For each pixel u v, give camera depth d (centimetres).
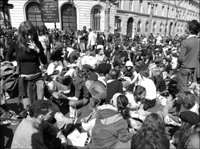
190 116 208
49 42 782
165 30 4528
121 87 347
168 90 464
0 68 295
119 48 911
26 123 193
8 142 287
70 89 434
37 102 198
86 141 287
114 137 227
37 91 290
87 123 302
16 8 1997
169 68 650
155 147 170
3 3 539
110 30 2519
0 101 323
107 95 344
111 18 2492
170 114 328
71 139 285
